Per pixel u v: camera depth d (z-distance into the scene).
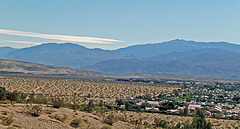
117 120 46.91
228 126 88.25
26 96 67.69
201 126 60.12
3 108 36.62
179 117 101.56
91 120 40.44
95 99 150.25
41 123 33.22
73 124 36.28
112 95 180.62
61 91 175.12
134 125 47.56
